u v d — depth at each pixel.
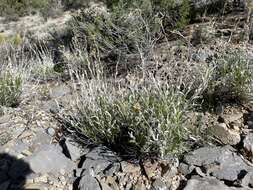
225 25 5.58
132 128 3.22
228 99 3.65
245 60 3.76
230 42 4.84
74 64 5.00
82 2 25.52
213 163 2.97
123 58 5.04
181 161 3.07
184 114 3.30
